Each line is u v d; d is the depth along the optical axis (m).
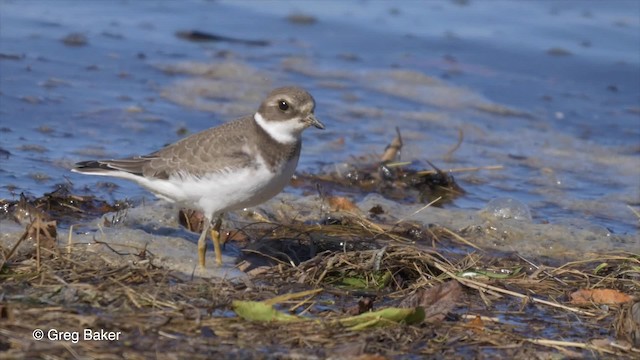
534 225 13.49
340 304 10.06
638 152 17.09
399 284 10.72
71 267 10.20
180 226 12.33
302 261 11.34
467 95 18.98
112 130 15.88
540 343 9.42
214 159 10.41
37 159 14.42
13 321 8.77
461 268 11.23
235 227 12.45
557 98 19.11
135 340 8.66
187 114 16.88
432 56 20.62
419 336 9.30
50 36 19.73
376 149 16.23
